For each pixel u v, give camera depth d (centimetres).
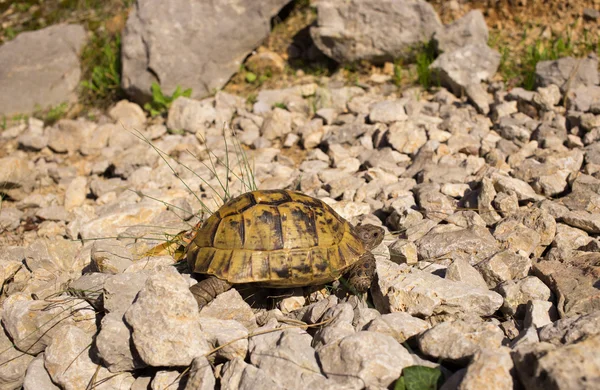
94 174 118
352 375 56
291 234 65
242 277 64
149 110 141
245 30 143
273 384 55
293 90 133
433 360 59
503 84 122
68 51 156
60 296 70
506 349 56
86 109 149
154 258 74
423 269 72
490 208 84
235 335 61
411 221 84
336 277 67
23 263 85
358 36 136
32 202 106
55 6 175
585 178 87
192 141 121
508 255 71
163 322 59
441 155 103
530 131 108
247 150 116
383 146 110
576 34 133
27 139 132
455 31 129
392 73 136
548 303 64
